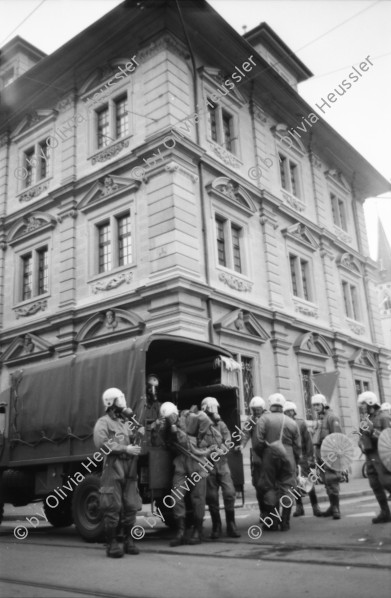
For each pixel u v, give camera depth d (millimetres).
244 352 18859
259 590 4922
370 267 29922
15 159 23781
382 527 7957
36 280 21484
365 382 27062
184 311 16422
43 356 20016
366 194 31734
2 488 10633
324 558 6043
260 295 20453
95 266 19453
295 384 21062
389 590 4613
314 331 22922
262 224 21562
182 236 17141
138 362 8781
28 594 5129
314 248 24859
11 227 22859
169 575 5711
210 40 20266
